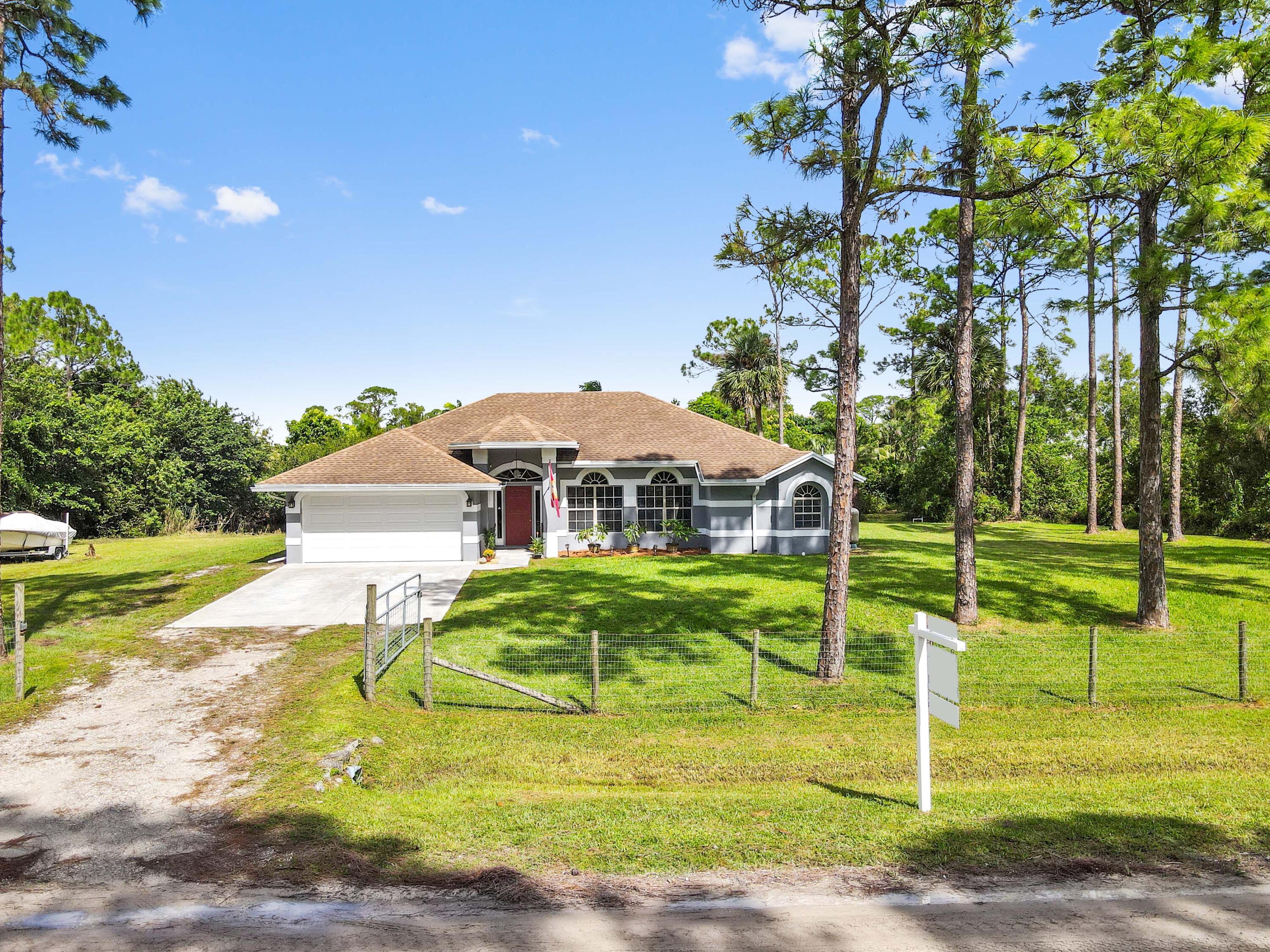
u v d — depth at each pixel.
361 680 11.69
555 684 12.11
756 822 6.81
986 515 41.50
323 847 6.26
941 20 11.34
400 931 4.89
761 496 26.42
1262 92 13.62
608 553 26.95
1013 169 13.36
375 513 24.33
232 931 4.92
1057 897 5.28
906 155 11.88
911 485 44.53
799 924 4.93
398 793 7.91
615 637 14.63
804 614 16.66
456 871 5.80
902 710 11.17
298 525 24.00
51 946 4.74
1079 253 16.47
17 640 10.80
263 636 14.73
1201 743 9.74
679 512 27.61
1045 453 44.09
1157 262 13.73
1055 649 14.20
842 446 12.59
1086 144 13.12
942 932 4.81
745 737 9.97
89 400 46.72
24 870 5.95
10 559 26.70
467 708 11.01
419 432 29.16
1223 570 21.64
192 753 8.77
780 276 17.25
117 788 7.72
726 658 13.55
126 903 5.34
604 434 28.89
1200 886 5.45
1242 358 13.48
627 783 8.48
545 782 8.47
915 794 7.91
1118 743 9.74
